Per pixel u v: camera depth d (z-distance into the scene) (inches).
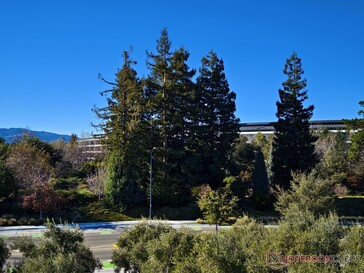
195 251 375.9
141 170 1595.7
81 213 1421.0
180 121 1625.2
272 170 1768.0
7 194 1389.0
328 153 2046.0
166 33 1690.5
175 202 1568.7
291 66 1763.0
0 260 456.4
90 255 465.1
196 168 1658.5
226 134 1788.9
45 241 455.2
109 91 1673.2
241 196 1647.4
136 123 1556.3
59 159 2055.9
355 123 1502.2
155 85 1649.9
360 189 2027.6
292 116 1734.7
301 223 410.0
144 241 499.8
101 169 1715.1
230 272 321.7
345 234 374.0
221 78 1834.4
